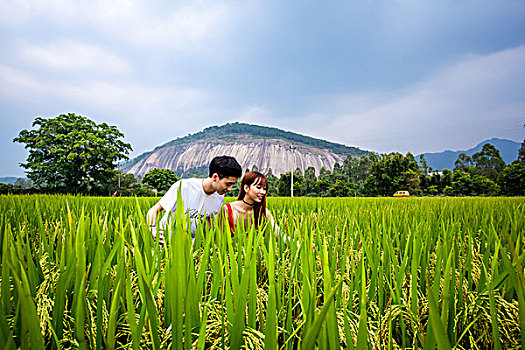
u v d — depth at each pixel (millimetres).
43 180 47031
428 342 1192
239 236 2057
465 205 7789
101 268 1582
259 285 1916
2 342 966
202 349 1095
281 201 10883
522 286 1011
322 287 1896
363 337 1026
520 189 51312
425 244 2268
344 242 2980
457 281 1772
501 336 1367
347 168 116562
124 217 4223
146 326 1361
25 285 1028
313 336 857
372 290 1768
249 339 1138
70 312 1444
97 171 49906
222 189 3223
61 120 50062
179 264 1181
